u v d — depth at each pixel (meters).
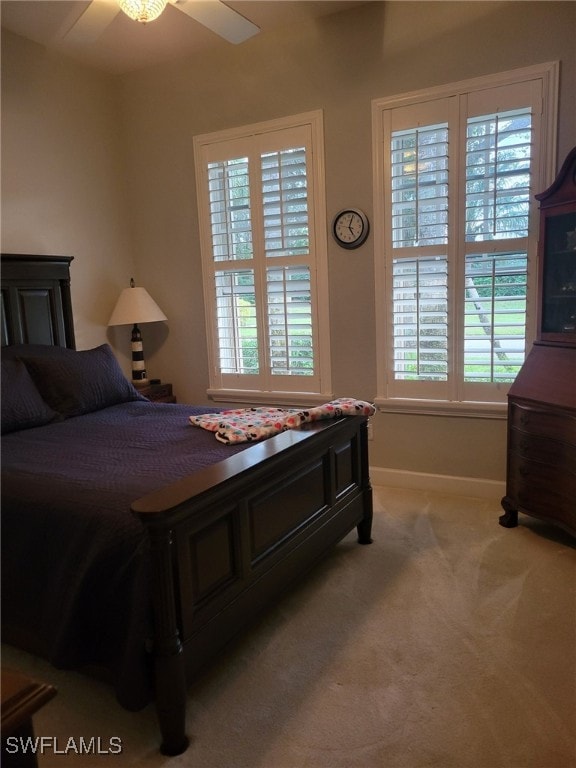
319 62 3.41
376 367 3.55
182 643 1.64
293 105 3.52
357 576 2.56
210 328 4.03
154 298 4.25
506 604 2.29
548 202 2.80
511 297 3.11
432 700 1.79
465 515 3.17
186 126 3.88
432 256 3.28
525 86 2.93
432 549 2.79
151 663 1.58
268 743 1.64
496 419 3.29
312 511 2.41
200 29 3.37
